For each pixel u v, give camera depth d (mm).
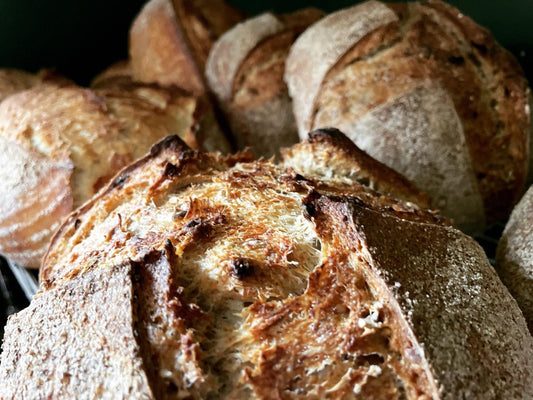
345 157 267
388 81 326
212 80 418
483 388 178
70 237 258
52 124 322
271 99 401
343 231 205
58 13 534
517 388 187
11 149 323
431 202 321
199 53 442
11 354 213
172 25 433
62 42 547
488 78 330
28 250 330
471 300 199
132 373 175
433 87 317
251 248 207
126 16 562
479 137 324
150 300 192
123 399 175
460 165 319
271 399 177
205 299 200
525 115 326
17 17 517
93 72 572
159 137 338
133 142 328
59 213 312
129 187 254
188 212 224
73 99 340
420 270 198
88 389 183
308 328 187
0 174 322
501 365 187
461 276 206
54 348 197
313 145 272
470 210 328
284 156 288
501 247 261
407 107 319
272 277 199
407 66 325
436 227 221
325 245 205
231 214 223
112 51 572
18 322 218
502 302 209
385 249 197
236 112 409
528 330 215
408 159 320
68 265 236
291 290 199
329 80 340
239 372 183
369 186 269
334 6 485
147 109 348
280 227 216
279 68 403
